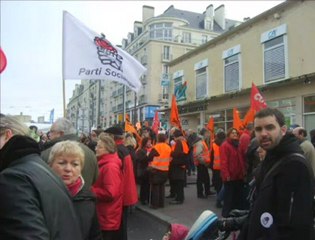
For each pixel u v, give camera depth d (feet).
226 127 66.80
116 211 15.15
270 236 7.73
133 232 24.20
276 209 7.95
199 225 9.98
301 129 22.50
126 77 23.58
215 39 70.95
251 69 60.75
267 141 8.50
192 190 40.09
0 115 8.11
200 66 77.05
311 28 48.55
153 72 162.81
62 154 9.90
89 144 31.89
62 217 6.98
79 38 22.21
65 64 21.83
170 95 92.07
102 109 232.32
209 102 71.51
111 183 14.76
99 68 22.54
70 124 14.56
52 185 7.02
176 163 31.71
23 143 7.23
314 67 48.03
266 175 8.34
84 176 13.04
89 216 10.04
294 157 8.02
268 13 55.98
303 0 49.83
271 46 56.29
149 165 30.42
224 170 25.22
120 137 18.67
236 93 61.16
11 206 6.20
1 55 18.40
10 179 6.49
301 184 7.78
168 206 31.01
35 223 6.22
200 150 34.60
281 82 50.72
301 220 7.55
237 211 10.41
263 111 8.65
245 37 62.59
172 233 11.32
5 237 6.09
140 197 33.30
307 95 48.60
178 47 170.40
